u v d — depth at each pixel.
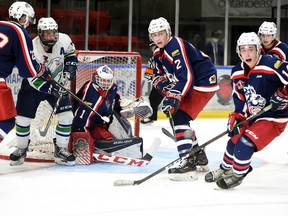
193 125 17.12
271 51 11.90
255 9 24.11
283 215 7.28
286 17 23.61
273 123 8.34
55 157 10.42
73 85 10.70
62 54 10.13
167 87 9.80
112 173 9.79
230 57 23.38
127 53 11.89
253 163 11.09
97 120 10.77
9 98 9.06
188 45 9.53
